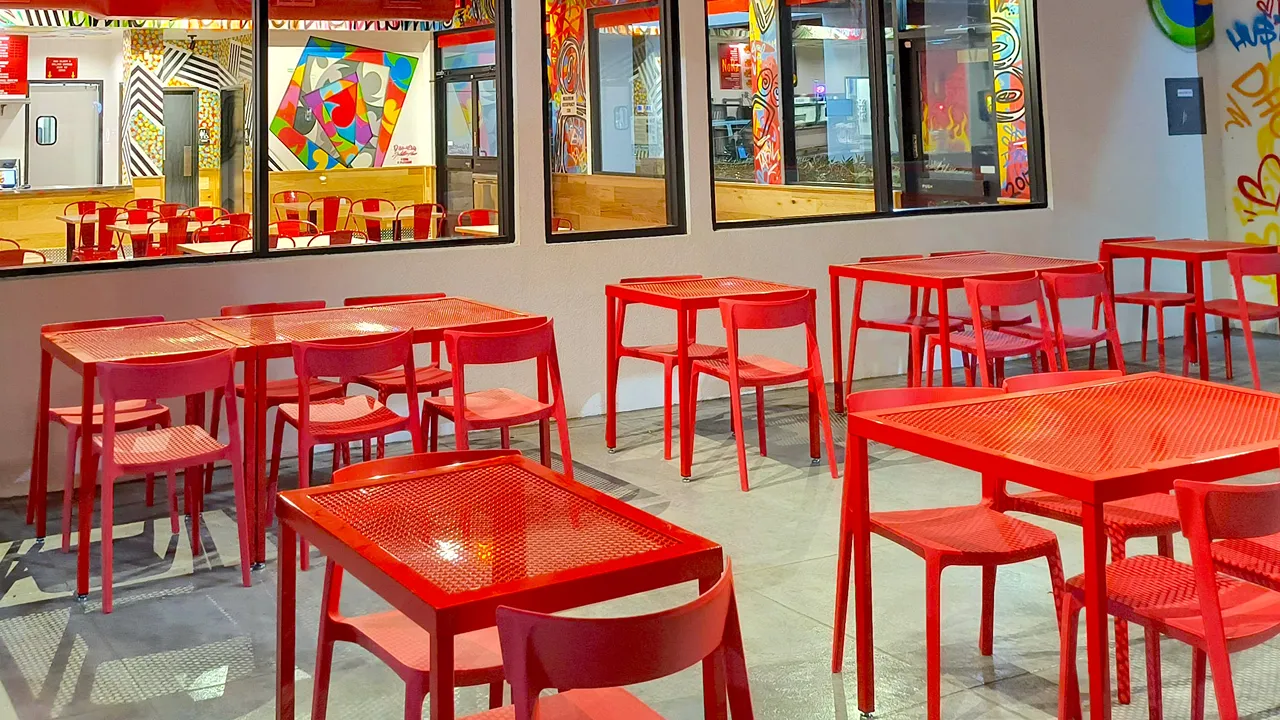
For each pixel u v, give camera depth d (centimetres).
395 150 1127
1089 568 233
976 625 360
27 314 545
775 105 771
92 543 463
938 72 805
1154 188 879
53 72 1084
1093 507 230
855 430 292
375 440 634
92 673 339
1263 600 256
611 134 713
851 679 324
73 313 556
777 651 345
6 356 540
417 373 547
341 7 745
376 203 733
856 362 779
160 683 332
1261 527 234
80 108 1098
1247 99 873
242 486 412
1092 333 627
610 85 712
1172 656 331
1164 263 886
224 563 438
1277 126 853
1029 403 306
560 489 247
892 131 793
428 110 1113
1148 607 250
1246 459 250
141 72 1109
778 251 744
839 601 325
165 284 576
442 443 635
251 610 389
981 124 823
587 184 707
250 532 441
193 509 451
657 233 706
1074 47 839
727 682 202
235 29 1105
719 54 756
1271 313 663
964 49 812
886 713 302
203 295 586
